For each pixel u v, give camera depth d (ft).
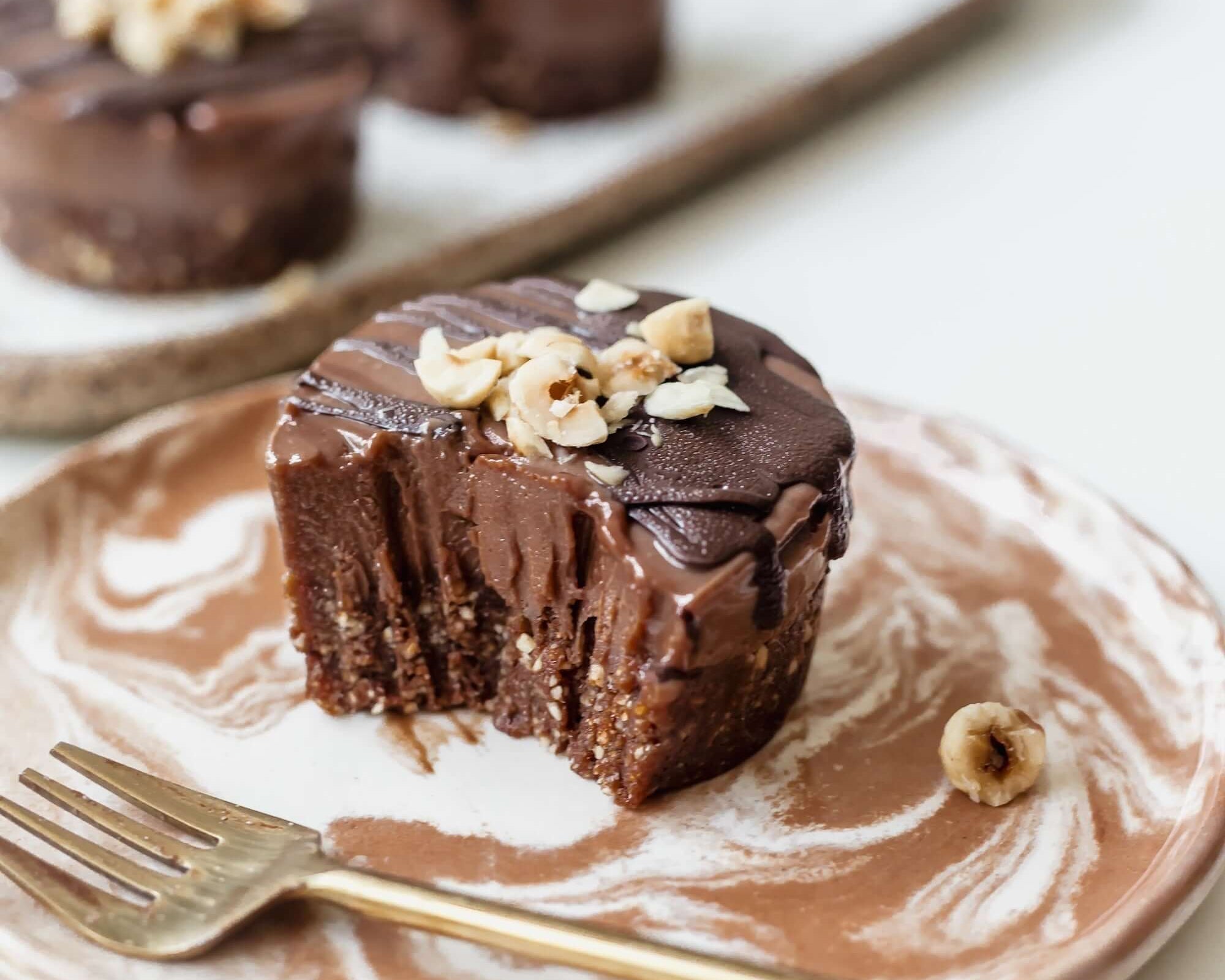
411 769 0.98
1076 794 0.95
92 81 1.33
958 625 1.04
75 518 1.10
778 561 0.92
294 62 1.38
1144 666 1.00
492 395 0.96
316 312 1.30
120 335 1.36
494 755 0.98
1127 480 1.19
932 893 0.91
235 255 1.40
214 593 1.07
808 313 1.38
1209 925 0.92
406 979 0.87
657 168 1.46
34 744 0.98
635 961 0.86
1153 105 1.71
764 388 0.99
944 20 1.72
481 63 1.63
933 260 1.45
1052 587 1.05
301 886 0.89
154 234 1.37
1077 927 0.88
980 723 0.95
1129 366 1.31
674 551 0.91
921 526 1.10
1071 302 1.39
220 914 0.88
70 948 0.88
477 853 0.93
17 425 1.25
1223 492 1.18
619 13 1.60
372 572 0.98
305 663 1.02
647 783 0.95
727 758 0.97
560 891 0.91
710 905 0.90
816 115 1.62
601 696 0.95
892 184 1.57
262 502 1.12
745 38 1.84
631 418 0.96
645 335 1.00
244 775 0.97
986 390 1.29
